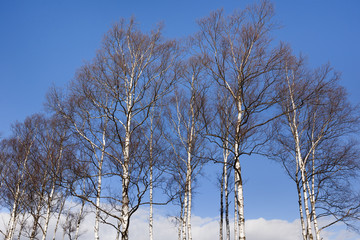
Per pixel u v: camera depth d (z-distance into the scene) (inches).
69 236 791.7
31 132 636.1
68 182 358.3
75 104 404.5
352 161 561.3
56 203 724.0
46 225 589.0
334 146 593.3
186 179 633.6
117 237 690.8
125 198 367.2
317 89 362.9
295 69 377.1
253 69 364.8
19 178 678.5
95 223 546.6
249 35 375.2
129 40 426.3
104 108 395.2
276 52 360.2
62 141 534.9
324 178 576.1
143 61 425.7
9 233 691.4
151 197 649.6
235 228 644.7
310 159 608.4
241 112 379.9
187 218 606.2
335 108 569.6
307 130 621.3
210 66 397.4
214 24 398.3
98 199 544.1
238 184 358.9
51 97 410.0
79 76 400.8
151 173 581.9
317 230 544.7
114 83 402.0
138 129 495.2
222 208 711.1
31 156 608.7
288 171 606.5
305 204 553.9
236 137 369.1
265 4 379.9
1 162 712.4
